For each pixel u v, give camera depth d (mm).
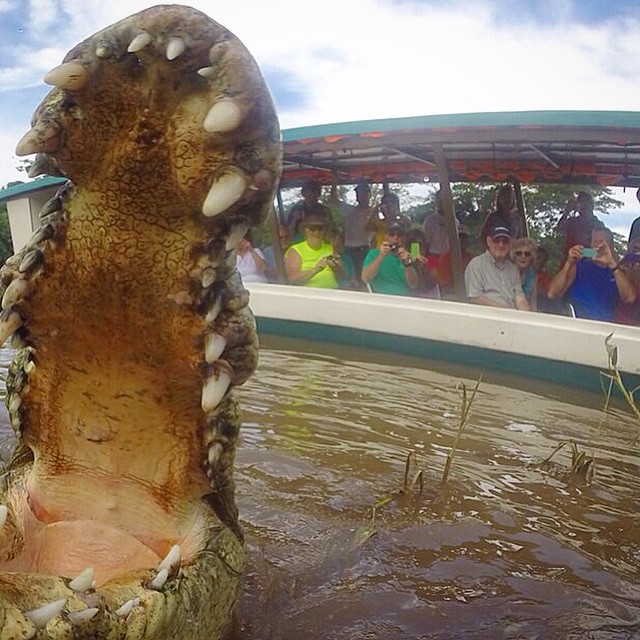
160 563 1229
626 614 1745
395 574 1900
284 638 1587
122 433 1351
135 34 955
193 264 1102
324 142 5574
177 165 1016
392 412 3516
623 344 3801
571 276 5461
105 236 1097
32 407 1370
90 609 991
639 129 4297
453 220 5430
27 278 1134
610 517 2346
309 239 6355
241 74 969
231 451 1389
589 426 3363
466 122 4824
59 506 1439
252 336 1175
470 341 4461
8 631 901
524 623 1683
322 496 2436
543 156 5391
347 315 4977
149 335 1172
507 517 2295
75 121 1009
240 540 1549
